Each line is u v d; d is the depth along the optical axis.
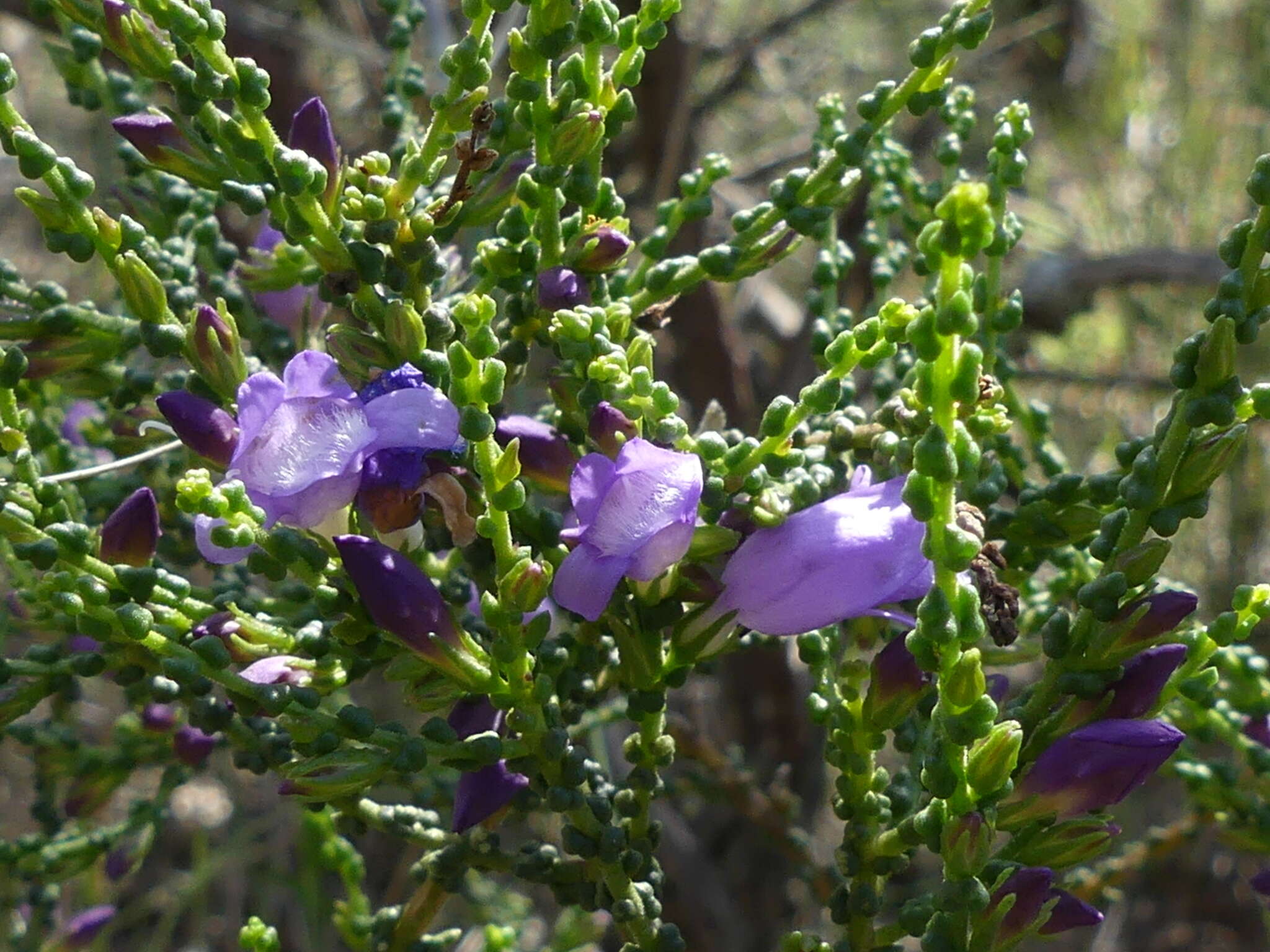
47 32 0.38
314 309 0.24
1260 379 0.44
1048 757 0.19
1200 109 0.50
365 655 0.20
